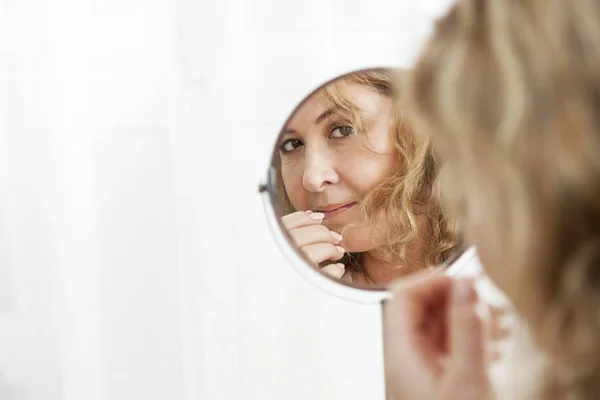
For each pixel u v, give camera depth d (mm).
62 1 899
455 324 497
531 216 304
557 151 294
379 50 857
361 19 857
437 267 654
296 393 930
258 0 878
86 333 935
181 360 937
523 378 396
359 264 715
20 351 929
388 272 694
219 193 909
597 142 293
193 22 896
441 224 651
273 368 929
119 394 940
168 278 927
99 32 905
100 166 917
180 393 940
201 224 916
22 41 898
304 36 874
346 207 708
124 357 938
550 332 321
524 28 300
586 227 303
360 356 919
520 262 314
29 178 915
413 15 810
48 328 931
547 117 294
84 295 931
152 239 923
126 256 927
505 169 303
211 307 927
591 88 293
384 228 682
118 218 923
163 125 911
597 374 322
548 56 293
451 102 314
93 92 912
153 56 907
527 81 295
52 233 923
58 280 927
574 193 298
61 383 933
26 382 932
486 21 314
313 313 918
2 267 921
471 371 492
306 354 924
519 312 342
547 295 319
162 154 914
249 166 900
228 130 898
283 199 744
